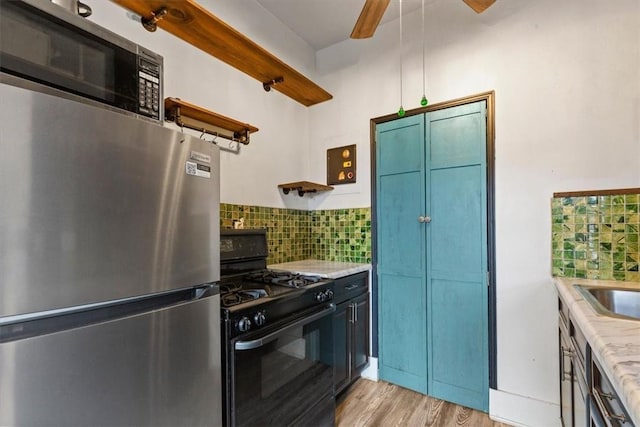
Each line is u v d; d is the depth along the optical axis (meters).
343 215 2.56
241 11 2.11
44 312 0.65
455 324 2.02
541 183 1.78
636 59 1.57
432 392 2.09
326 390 1.70
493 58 1.94
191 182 1.00
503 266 1.87
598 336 0.78
